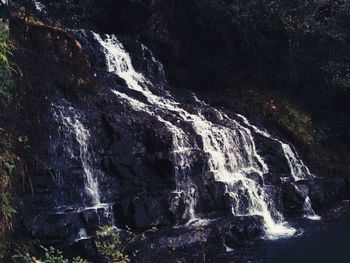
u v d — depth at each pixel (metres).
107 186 10.88
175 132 12.16
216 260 10.00
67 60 12.10
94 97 12.12
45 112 10.43
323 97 19.66
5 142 8.59
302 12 19.69
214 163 12.78
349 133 18.84
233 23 18.66
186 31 18.36
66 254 8.88
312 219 13.42
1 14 7.20
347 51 19.19
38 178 9.76
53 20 13.95
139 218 10.28
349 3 19.95
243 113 16.75
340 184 15.48
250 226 11.49
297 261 10.12
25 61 10.41
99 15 17.72
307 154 16.58
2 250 7.61
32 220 8.95
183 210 11.12
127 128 11.67
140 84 15.35
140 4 17.50
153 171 11.51
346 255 10.44
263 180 13.67
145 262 9.05
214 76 18.23
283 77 19.75
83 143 10.92
